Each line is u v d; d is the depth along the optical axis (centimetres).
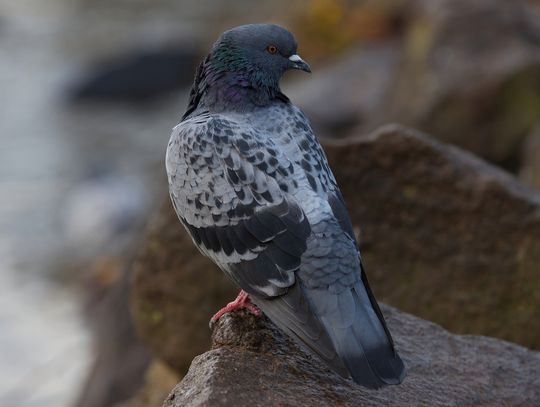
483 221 1126
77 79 3800
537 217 1112
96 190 2808
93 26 4619
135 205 2684
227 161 792
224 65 866
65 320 2080
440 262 1138
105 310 1738
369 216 1148
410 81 2095
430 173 1134
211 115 850
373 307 712
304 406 724
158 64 3788
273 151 789
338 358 678
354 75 2517
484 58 2030
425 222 1141
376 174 1144
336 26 2986
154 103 3759
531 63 1962
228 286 1156
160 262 1166
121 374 1498
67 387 1781
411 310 1141
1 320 2083
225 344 795
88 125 3522
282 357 775
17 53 4284
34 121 3556
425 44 2102
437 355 839
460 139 1989
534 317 1112
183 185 815
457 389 799
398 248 1145
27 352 1925
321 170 789
